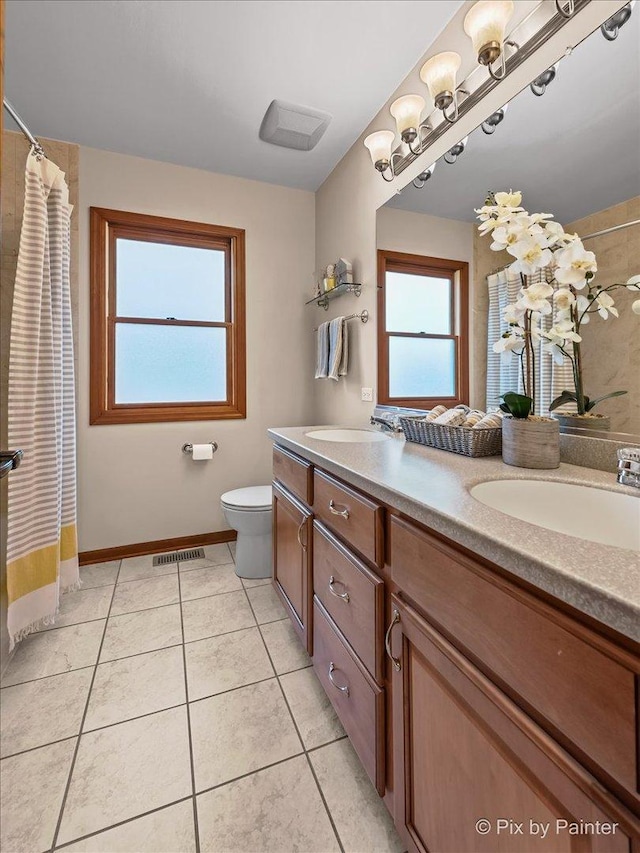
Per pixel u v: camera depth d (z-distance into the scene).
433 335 1.59
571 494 0.90
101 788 1.03
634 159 0.92
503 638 0.57
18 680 1.39
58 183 1.76
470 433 1.17
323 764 1.10
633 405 0.95
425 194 1.61
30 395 1.58
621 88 0.94
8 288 1.90
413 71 1.68
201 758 1.11
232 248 2.59
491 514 0.67
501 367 1.31
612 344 0.99
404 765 0.82
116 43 1.55
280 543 1.74
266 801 1.00
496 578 0.58
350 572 1.05
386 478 0.92
